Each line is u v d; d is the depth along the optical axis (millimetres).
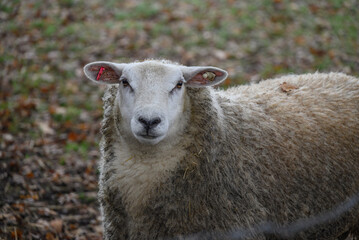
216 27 15258
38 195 8633
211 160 5434
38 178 9094
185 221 5316
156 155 5391
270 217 5652
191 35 14742
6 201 8211
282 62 13336
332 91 6512
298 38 14672
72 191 8953
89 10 16391
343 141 6125
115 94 5871
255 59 13523
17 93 11984
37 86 12305
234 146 5605
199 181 5359
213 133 5488
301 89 6488
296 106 6195
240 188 5488
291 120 6016
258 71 12828
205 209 5312
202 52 13828
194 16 15945
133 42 14336
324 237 6223
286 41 14578
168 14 16016
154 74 5371
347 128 6199
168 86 5324
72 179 9242
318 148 5949
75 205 8570
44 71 13016
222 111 5797
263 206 5598
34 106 11383
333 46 14336
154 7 16438
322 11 16516
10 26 15234
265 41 14469
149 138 5094
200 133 5469
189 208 5312
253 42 14469
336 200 6062
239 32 14914
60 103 11688
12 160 9359
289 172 5762
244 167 5582
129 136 5422
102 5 16734
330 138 6055
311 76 6867
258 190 5594
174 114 5324
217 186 5402
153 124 5035
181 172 5383
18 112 11117
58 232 7746
